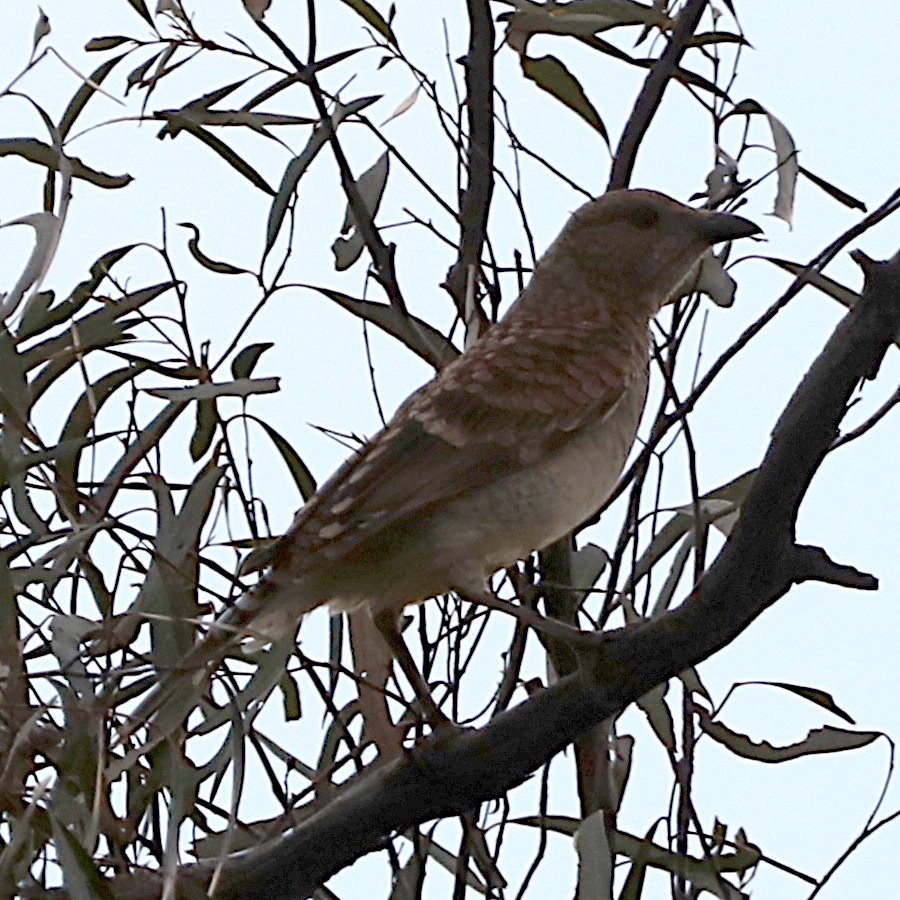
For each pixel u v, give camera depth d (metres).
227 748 8.20
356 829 8.21
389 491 8.88
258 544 9.00
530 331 9.68
